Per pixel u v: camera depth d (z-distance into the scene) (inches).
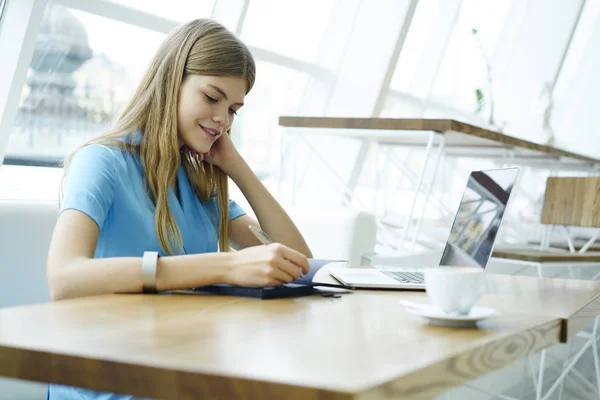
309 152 144.8
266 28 134.9
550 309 43.9
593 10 239.0
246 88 60.3
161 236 53.8
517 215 208.5
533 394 117.8
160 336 28.9
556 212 142.2
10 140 95.7
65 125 102.5
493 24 205.2
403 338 30.3
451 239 69.2
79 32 99.7
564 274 178.2
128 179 54.2
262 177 143.4
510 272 159.3
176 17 114.6
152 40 111.2
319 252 95.0
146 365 23.9
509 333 32.6
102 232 53.1
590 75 240.2
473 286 34.4
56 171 102.9
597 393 116.6
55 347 26.1
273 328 31.9
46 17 94.6
